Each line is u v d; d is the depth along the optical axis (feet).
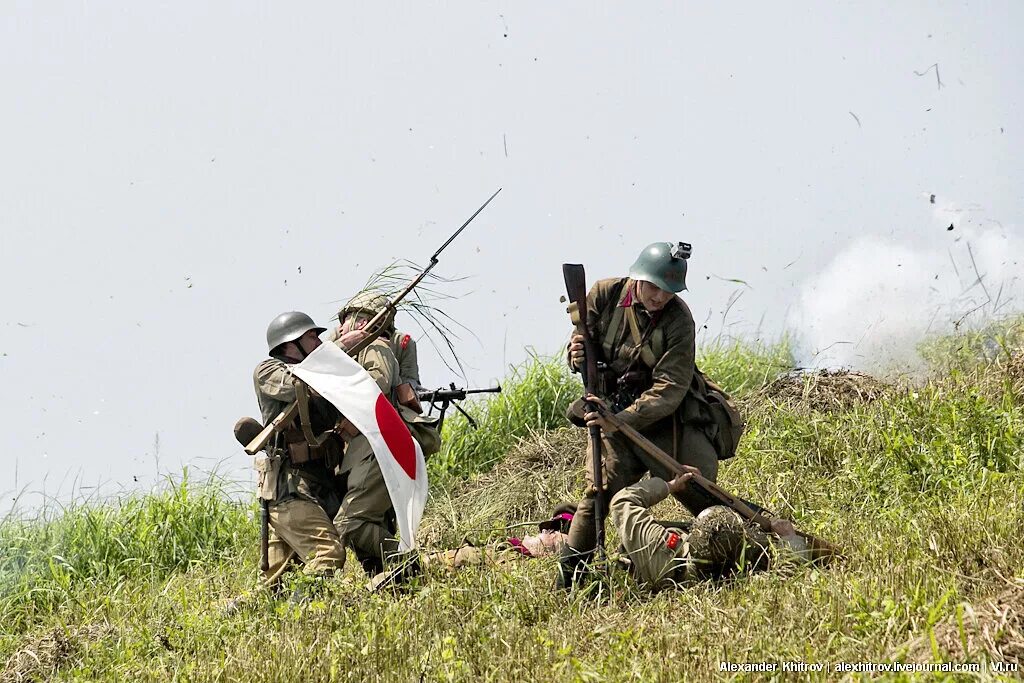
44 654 81.10
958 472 84.02
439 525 107.14
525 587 73.87
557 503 107.34
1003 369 101.40
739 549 70.13
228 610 80.94
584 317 79.87
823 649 57.57
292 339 86.84
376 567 85.25
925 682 51.29
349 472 84.84
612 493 78.79
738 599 65.57
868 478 87.71
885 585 62.54
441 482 121.08
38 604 99.91
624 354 79.41
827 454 97.19
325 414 86.02
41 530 112.57
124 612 89.97
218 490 119.34
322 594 78.28
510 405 128.47
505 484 114.73
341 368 83.25
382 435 82.17
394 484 81.92
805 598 62.54
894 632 57.77
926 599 60.70
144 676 72.69
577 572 74.38
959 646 55.16
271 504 84.89
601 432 79.10
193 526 113.70
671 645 60.90
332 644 68.64
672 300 79.05
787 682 55.77
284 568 85.35
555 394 128.88
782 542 70.33
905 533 71.10
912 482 86.12
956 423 91.35
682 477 75.46
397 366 88.28
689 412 79.56
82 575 105.50
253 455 86.17
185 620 80.94
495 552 84.12
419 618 71.87
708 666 58.13
